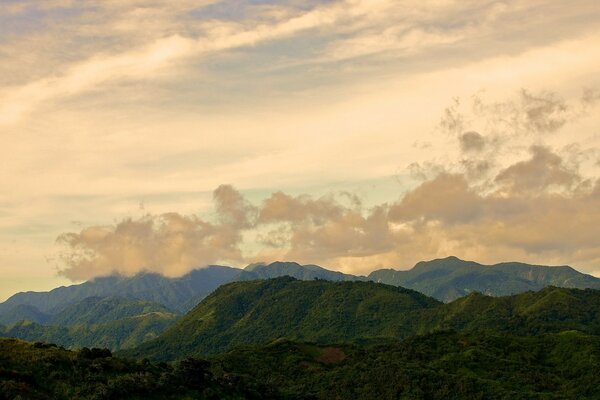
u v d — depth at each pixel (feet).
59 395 359.46
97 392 369.50
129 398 386.93
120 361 442.09
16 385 339.36
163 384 425.69
